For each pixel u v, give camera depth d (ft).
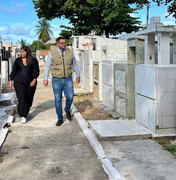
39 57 187.93
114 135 21.12
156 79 21.26
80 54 56.44
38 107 35.70
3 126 26.09
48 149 20.17
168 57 25.39
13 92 47.21
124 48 52.85
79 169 16.74
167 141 20.67
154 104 21.50
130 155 18.13
